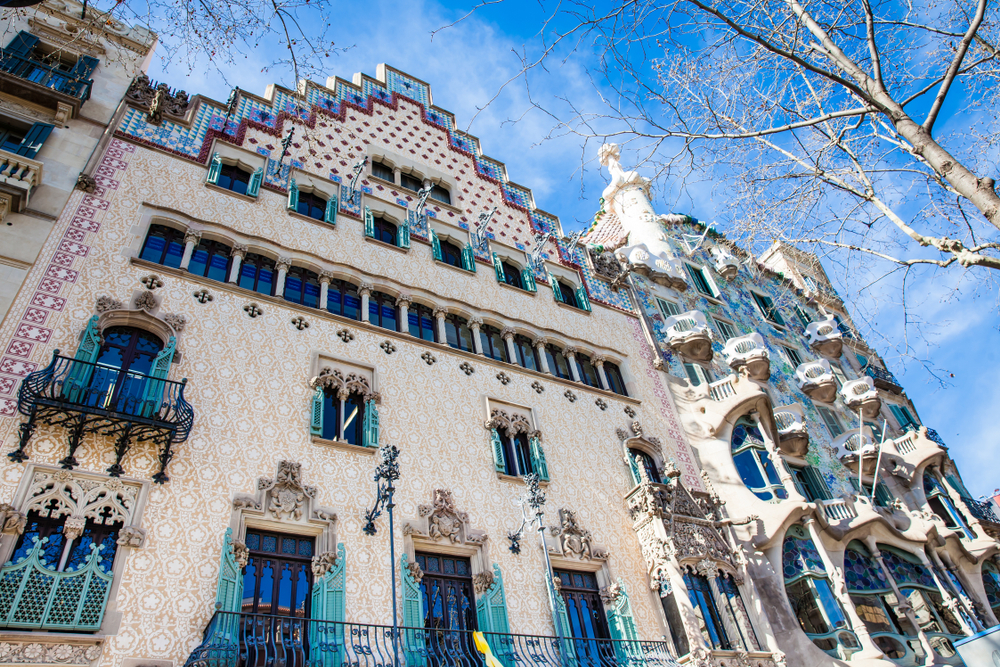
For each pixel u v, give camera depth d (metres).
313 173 20.73
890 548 22.59
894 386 34.09
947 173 8.54
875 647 17.83
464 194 24.70
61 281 13.78
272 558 12.57
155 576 11.07
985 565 24.77
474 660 12.63
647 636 15.42
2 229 13.81
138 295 14.50
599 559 16.36
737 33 10.10
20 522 10.45
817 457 26.11
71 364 12.52
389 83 26.27
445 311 19.89
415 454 15.73
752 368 26.70
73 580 10.46
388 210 21.66
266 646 10.48
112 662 10.00
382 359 17.25
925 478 27.98
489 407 18.08
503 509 15.95
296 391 15.16
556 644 14.05
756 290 34.16
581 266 26.09
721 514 19.08
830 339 33.34
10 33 17.89
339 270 18.56
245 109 20.95
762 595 17.97
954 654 20.27
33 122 16.23
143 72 19.70
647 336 24.97
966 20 9.95
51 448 11.50
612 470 18.95
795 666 16.61
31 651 9.55
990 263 8.41
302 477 13.74
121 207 15.95
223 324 15.32
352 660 11.62
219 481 12.73
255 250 17.56
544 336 21.69
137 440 12.30
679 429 21.97
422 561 14.23
